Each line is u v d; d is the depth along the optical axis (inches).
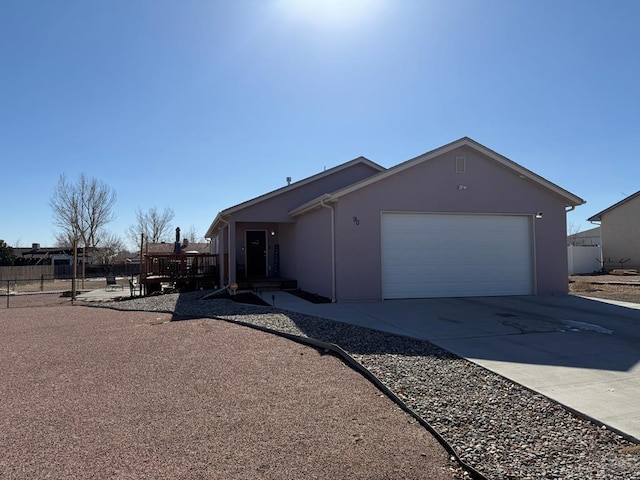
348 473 120.8
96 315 443.8
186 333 322.7
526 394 175.5
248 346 274.5
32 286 1126.4
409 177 468.8
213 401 179.0
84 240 1578.5
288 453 132.6
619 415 151.6
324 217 493.4
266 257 724.0
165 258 714.8
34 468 124.1
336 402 175.5
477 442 135.9
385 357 231.1
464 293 485.7
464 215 488.7
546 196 512.7
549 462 122.8
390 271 467.8
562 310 386.0
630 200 1090.1
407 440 140.8
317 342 267.3
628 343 258.8
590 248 1126.4
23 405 177.5
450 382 191.6
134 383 205.0
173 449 135.9
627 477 113.5
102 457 130.8
